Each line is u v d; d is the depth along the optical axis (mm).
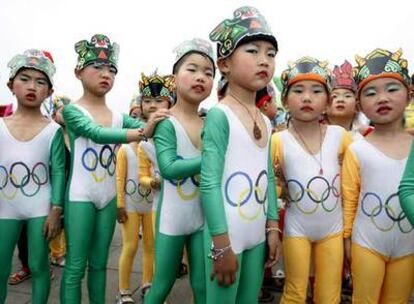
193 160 2168
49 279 2734
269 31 1926
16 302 3387
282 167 2498
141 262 4375
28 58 2611
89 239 2738
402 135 2299
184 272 4012
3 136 2617
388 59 2191
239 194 1918
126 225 3387
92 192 2713
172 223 2369
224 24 2004
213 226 1776
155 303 2418
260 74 1911
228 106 1965
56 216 2678
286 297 2412
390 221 2193
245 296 2029
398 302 2275
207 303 1933
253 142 1970
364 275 2248
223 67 2035
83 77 2822
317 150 2455
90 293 2852
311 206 2383
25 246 3713
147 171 3336
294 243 2400
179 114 2400
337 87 3299
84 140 2740
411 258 2221
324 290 2381
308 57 2426
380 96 2195
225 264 1782
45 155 2707
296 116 2420
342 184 2396
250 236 1963
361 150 2295
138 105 4469
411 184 1901
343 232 2408
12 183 2621
